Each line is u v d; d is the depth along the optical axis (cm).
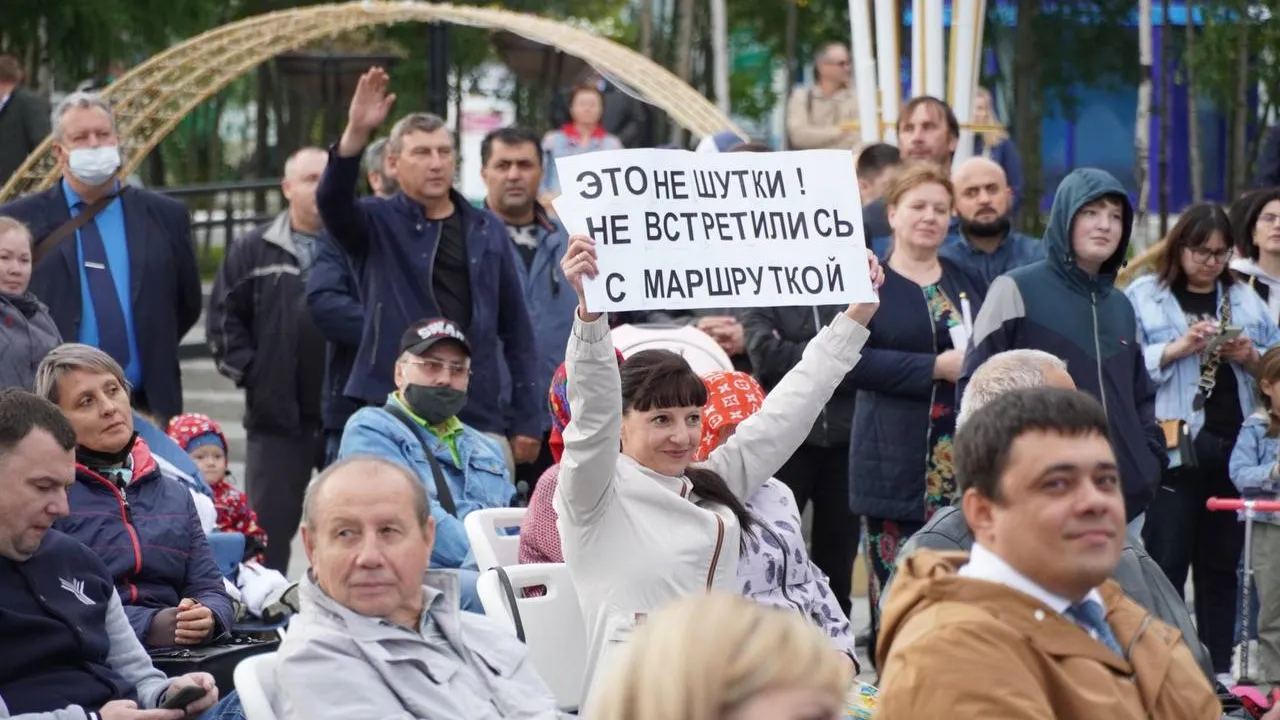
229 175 5353
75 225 2086
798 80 5147
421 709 1095
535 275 2197
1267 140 2958
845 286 1419
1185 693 914
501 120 5444
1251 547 1817
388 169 2488
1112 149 5353
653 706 652
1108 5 4472
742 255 1395
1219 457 1984
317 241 2055
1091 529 865
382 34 4584
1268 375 1859
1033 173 4306
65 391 1506
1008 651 847
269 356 2325
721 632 661
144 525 1510
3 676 1238
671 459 1335
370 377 1941
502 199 2202
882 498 1881
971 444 891
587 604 1308
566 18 5366
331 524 1104
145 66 2761
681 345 1873
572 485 1289
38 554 1272
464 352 1728
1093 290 1741
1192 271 2014
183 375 3559
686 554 1308
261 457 2330
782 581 1379
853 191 1431
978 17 2731
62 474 1255
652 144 3750
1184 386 1991
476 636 1165
